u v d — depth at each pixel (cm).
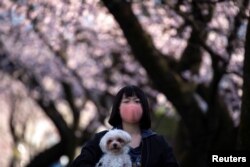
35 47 1537
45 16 1325
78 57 1566
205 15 1024
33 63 1586
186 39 1141
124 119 444
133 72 1535
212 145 1082
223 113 1072
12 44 1528
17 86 1777
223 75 1109
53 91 1725
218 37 1169
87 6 1248
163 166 439
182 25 1098
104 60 1562
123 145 422
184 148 1170
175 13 1088
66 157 1645
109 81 1611
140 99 447
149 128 454
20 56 1568
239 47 1078
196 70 1155
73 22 1333
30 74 1620
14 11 1312
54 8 1283
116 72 1578
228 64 1067
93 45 1495
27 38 1483
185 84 1003
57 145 1557
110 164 420
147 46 912
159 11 1241
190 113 1013
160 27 1338
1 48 1542
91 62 1577
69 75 1608
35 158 1568
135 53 929
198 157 1090
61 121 1568
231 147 1083
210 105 1070
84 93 1702
